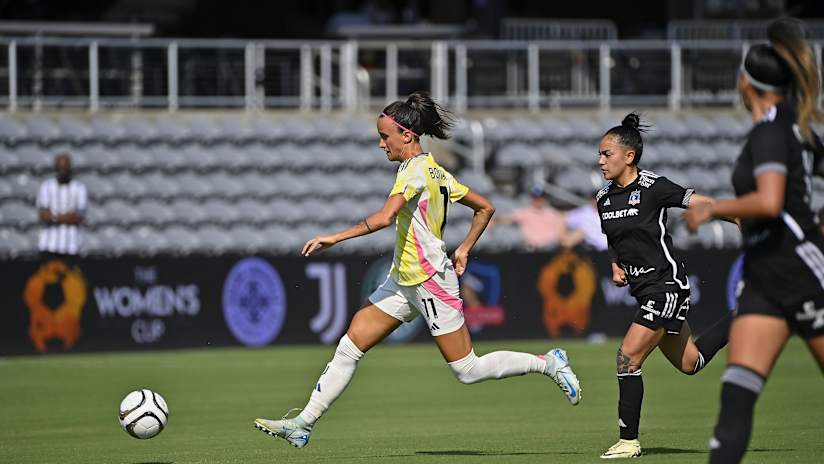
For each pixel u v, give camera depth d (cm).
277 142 8800
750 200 2027
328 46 9050
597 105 9675
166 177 8381
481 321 7338
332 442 3400
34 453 3191
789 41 2091
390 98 9044
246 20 10819
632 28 11606
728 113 9819
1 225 7750
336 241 2634
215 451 3191
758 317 2077
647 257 2908
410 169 2778
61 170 6962
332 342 7169
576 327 7519
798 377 5381
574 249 7556
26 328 6556
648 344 2891
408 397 4809
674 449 3041
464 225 8325
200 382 5344
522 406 4459
